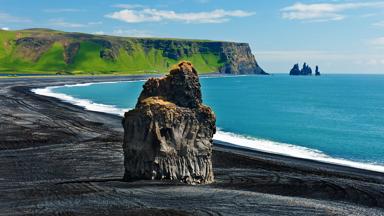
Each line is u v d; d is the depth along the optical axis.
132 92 168.75
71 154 45.09
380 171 45.59
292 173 39.88
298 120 97.94
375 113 116.69
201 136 34.69
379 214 25.06
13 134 57.44
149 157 33.59
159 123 33.59
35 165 39.56
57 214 23.41
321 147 62.31
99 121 75.38
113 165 40.16
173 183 32.31
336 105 141.50
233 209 24.80
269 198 27.55
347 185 33.75
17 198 27.31
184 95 35.06
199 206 25.38
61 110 92.12
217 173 38.66
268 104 141.25
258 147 60.19
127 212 23.81
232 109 122.38
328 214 24.34
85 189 29.91
